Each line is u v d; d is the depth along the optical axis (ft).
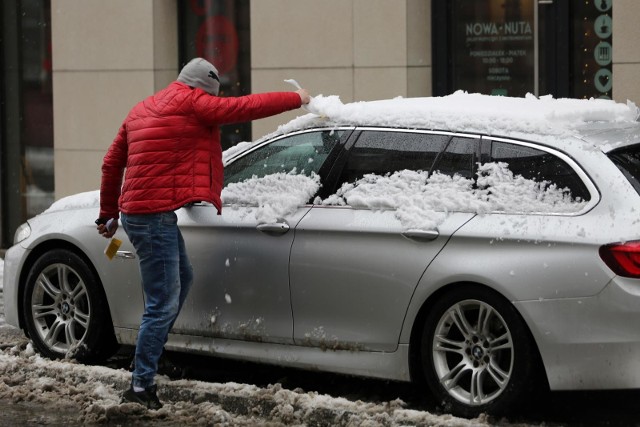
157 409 26.13
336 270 26.12
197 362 31.12
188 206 28.71
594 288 22.93
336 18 46.29
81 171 51.60
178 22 51.06
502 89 45.96
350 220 26.13
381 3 45.60
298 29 46.98
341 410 24.90
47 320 31.19
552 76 44.96
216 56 50.75
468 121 25.89
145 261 26.08
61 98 51.83
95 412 25.82
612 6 42.42
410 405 26.37
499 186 24.72
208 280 28.09
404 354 25.38
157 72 49.96
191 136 25.96
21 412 26.45
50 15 54.08
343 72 46.34
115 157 27.20
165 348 29.12
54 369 29.14
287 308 26.96
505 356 24.36
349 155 27.09
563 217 23.71
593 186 23.73
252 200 27.91
